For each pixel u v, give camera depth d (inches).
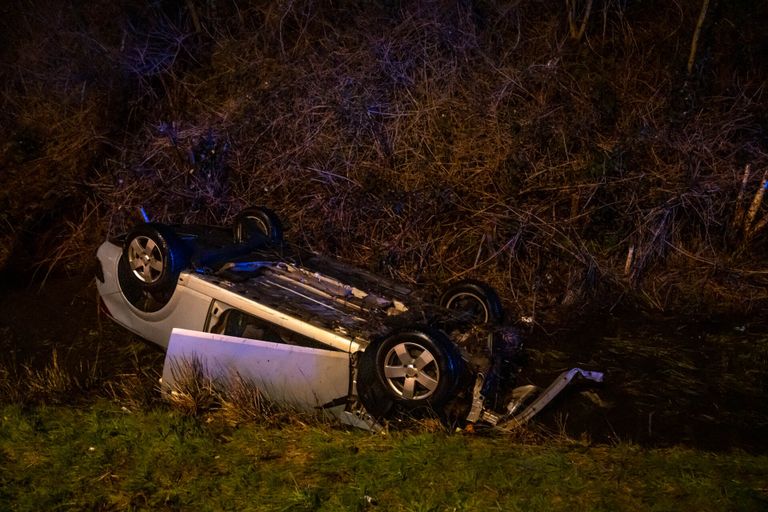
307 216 315.3
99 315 261.6
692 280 289.6
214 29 412.8
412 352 181.2
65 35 408.8
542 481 150.6
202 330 203.2
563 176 309.9
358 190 313.9
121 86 380.2
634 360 239.8
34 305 273.9
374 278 229.5
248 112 346.6
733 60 362.6
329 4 406.0
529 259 295.7
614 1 395.2
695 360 240.2
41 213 329.1
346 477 156.0
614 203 301.7
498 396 204.8
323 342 187.8
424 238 305.9
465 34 365.7
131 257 213.0
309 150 329.4
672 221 300.7
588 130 324.2
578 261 293.3
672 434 197.8
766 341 245.9
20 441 174.6
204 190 323.3
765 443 194.2
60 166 354.6
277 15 397.4
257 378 187.3
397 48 363.3
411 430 181.2
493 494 145.7
